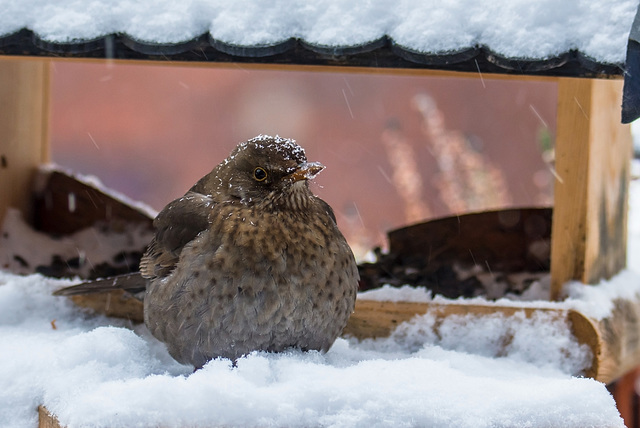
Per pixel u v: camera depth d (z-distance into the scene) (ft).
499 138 91.81
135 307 34.22
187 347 27.27
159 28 27.53
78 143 93.76
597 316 31.94
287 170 27.09
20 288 34.30
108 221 43.78
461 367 28.76
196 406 22.44
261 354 26.58
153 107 94.79
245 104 95.91
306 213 27.45
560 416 22.77
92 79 94.07
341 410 22.54
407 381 23.57
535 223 41.98
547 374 30.01
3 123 41.42
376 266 41.93
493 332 31.89
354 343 32.73
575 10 26.66
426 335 32.35
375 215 90.94
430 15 27.04
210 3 27.94
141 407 22.50
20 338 30.48
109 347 27.43
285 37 27.22
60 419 23.67
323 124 95.66
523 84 91.86
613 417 23.06
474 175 66.64
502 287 39.58
